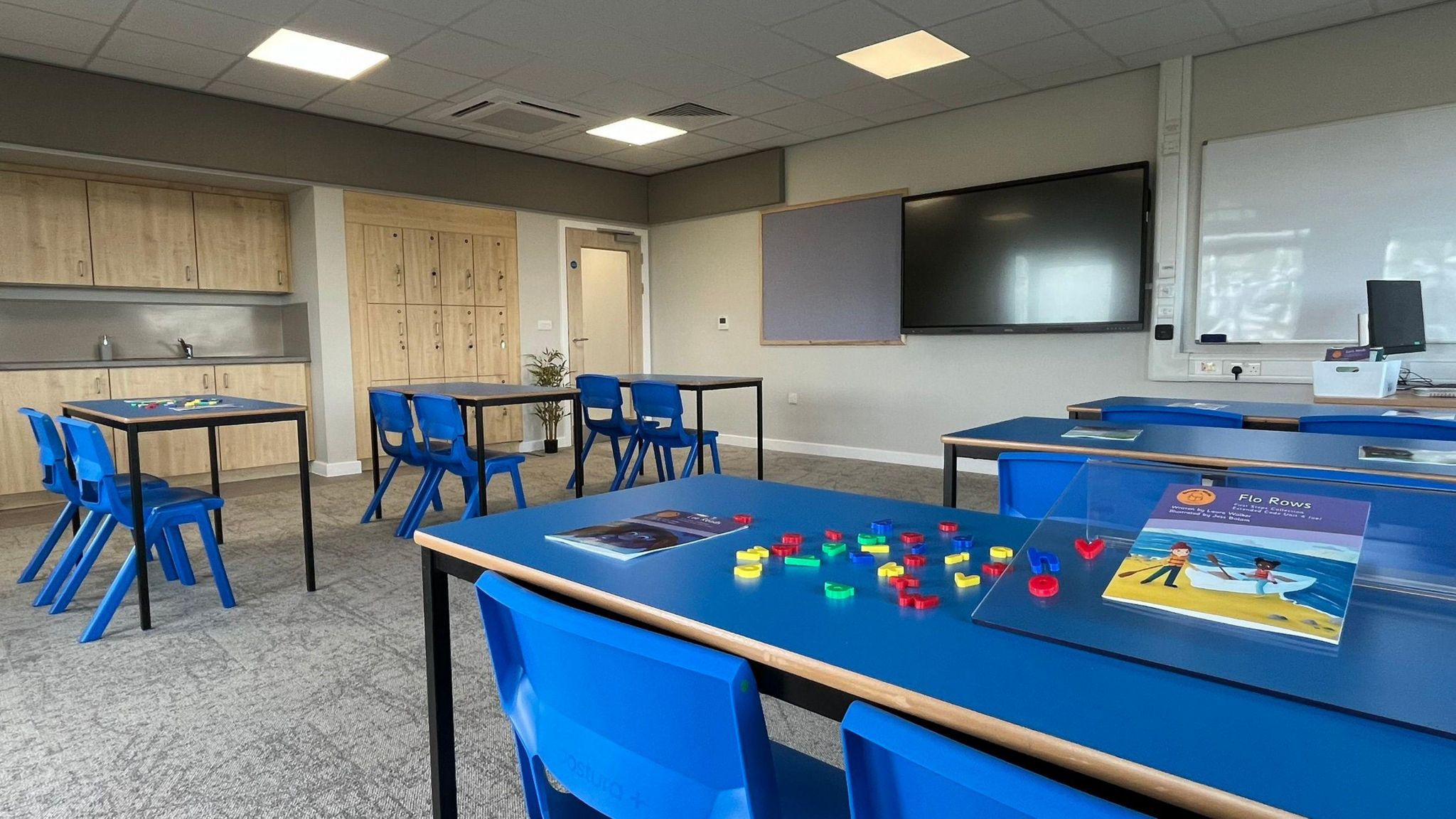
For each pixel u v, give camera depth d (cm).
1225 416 290
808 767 109
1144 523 105
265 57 457
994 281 550
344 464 606
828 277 662
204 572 343
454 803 137
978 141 564
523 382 715
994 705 66
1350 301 427
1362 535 89
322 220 586
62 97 468
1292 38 436
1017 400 561
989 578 102
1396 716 61
